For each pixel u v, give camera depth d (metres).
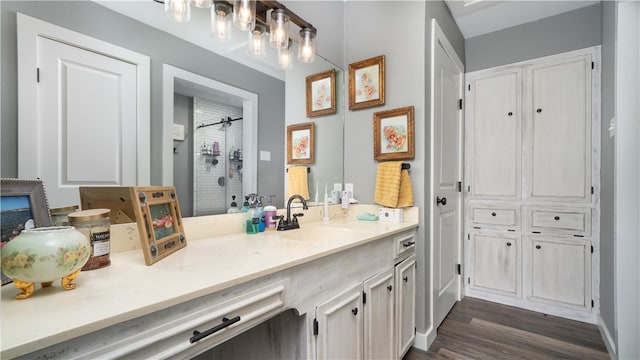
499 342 2.00
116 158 1.06
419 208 1.97
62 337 0.50
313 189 2.03
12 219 0.72
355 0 2.32
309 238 1.68
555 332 2.12
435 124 2.10
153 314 0.64
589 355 1.83
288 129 1.83
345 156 2.34
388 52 2.13
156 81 1.18
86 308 0.59
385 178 2.06
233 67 1.49
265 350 1.19
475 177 2.78
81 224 0.83
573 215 2.35
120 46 1.08
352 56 2.33
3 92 0.84
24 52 0.87
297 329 1.08
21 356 0.48
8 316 0.55
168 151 1.22
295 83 1.89
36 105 0.89
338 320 1.21
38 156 0.89
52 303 0.61
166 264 0.91
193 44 1.31
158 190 1.03
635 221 1.58
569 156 2.38
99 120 1.02
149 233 0.92
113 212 1.01
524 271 2.54
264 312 0.89
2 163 0.84
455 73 2.62
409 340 1.82
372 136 2.19
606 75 2.05
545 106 2.48
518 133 2.59
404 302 1.77
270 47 1.68
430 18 2.06
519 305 2.56
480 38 2.81
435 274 2.11
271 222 1.57
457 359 1.81
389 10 2.13
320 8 2.13
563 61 2.42
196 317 0.71
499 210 2.66
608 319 1.93
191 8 1.30
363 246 1.39
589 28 2.32
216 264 0.91
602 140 2.15
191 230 1.27
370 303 1.42
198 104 1.33
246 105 1.56
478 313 2.44
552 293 2.42
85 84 0.99
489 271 2.71
